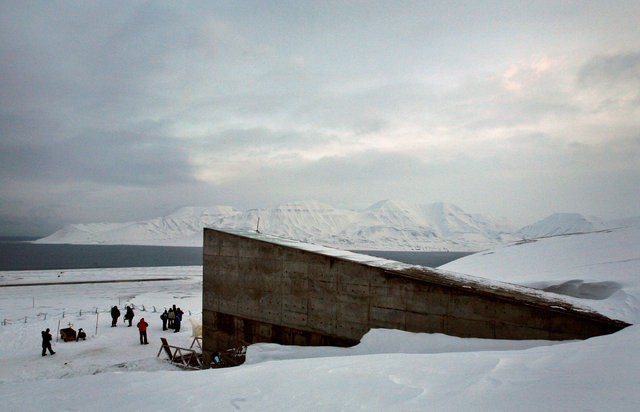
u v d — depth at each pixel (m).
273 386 5.50
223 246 13.88
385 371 5.76
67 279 68.00
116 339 18.11
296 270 12.42
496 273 25.48
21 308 33.69
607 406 3.69
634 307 11.34
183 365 13.53
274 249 12.84
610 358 5.34
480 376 5.17
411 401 4.45
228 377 6.26
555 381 4.65
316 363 6.72
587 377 4.65
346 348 10.73
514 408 3.92
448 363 6.00
